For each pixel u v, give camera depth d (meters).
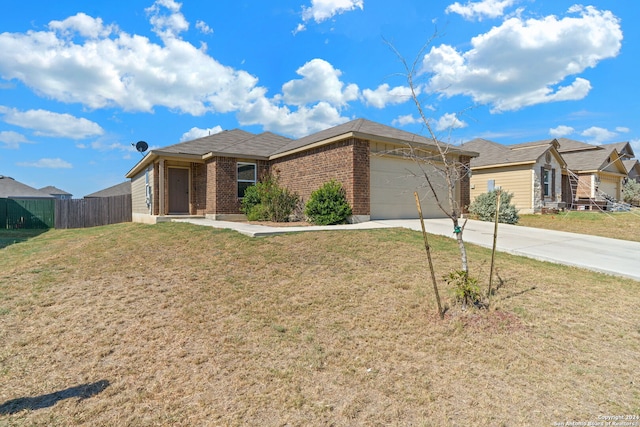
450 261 7.14
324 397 3.04
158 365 3.58
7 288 6.02
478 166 21.20
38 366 3.61
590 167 23.42
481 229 11.88
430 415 2.80
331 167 12.53
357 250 7.64
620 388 3.15
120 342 4.07
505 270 6.75
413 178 13.68
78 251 8.95
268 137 18.16
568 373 3.38
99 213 21.44
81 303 5.27
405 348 3.83
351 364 3.54
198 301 5.19
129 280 6.29
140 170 18.61
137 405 2.97
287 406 2.93
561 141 29.55
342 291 5.43
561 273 6.76
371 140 12.05
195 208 16.44
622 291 5.75
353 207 11.70
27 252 10.16
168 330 4.33
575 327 4.33
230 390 3.16
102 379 3.36
